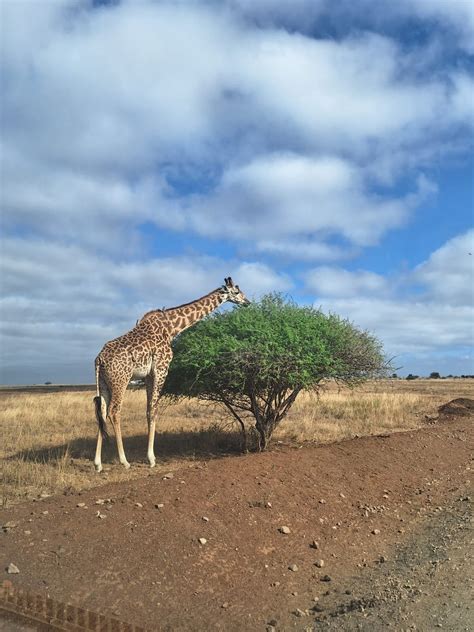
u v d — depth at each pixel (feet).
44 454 35.27
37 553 17.31
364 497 26.40
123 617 14.75
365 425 49.96
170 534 19.29
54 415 56.90
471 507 25.76
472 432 42.01
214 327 35.96
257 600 16.81
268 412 37.09
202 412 59.93
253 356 32.89
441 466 32.83
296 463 27.81
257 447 37.86
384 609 15.94
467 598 16.19
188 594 16.53
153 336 33.91
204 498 22.15
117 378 31.73
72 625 13.88
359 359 37.06
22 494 25.52
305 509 23.50
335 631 14.92
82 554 17.51
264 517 21.95
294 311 37.37
